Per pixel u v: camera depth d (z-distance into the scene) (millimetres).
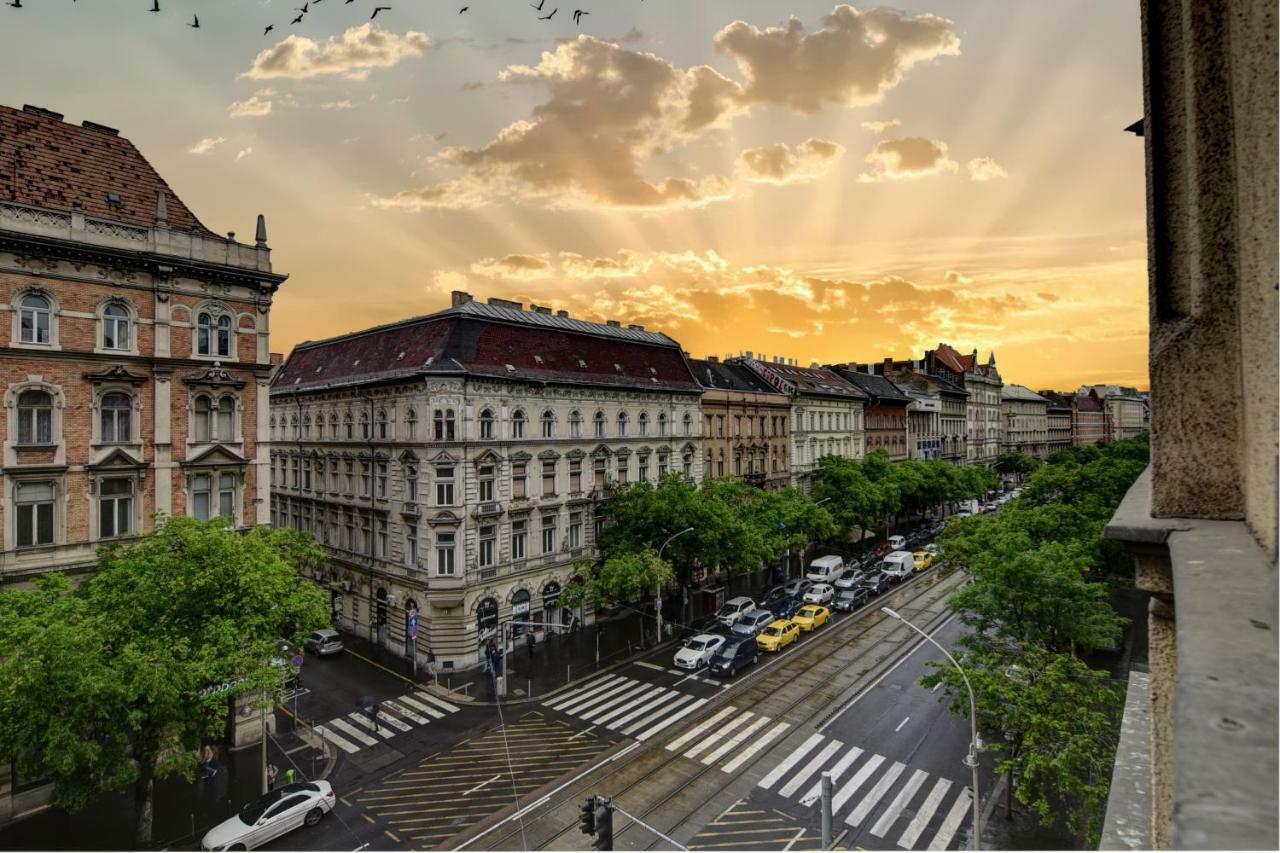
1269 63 2512
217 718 19547
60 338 24250
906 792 23219
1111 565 32750
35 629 17031
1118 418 163875
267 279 29516
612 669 35156
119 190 27250
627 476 45594
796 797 23016
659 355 50062
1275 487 2217
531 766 25438
